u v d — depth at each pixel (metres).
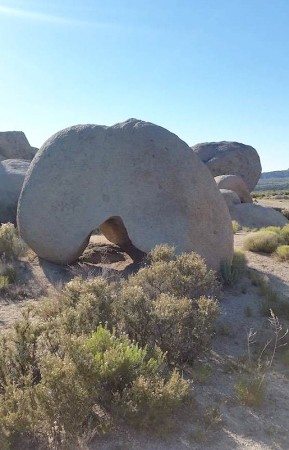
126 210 9.54
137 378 4.31
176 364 5.54
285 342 6.58
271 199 50.22
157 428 4.24
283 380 5.49
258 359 5.93
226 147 37.28
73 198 9.77
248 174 36.94
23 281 9.07
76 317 5.57
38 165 10.28
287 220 24.83
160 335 5.55
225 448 4.12
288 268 11.79
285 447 4.21
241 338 6.80
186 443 4.16
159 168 9.66
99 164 9.80
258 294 9.19
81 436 4.02
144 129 10.02
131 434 4.21
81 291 6.27
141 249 9.34
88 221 9.65
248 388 4.94
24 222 10.21
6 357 4.71
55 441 3.96
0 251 10.26
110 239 12.27
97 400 4.37
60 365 4.11
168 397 4.24
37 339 4.98
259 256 13.15
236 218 24.06
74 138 10.14
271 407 4.89
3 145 28.47
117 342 4.71
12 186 17.41
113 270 10.01
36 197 10.04
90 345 4.58
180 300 5.87
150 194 9.56
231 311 8.04
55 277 9.40
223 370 5.69
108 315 5.68
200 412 4.67
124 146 9.87
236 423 4.55
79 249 9.81
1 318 7.06
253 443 4.23
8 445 3.70
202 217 9.64
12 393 4.11
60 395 3.97
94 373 4.13
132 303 5.74
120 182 9.66
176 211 9.49
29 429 3.95
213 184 10.18
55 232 9.82
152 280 7.15
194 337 5.67
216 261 9.72
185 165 9.82
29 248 10.86
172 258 8.32
